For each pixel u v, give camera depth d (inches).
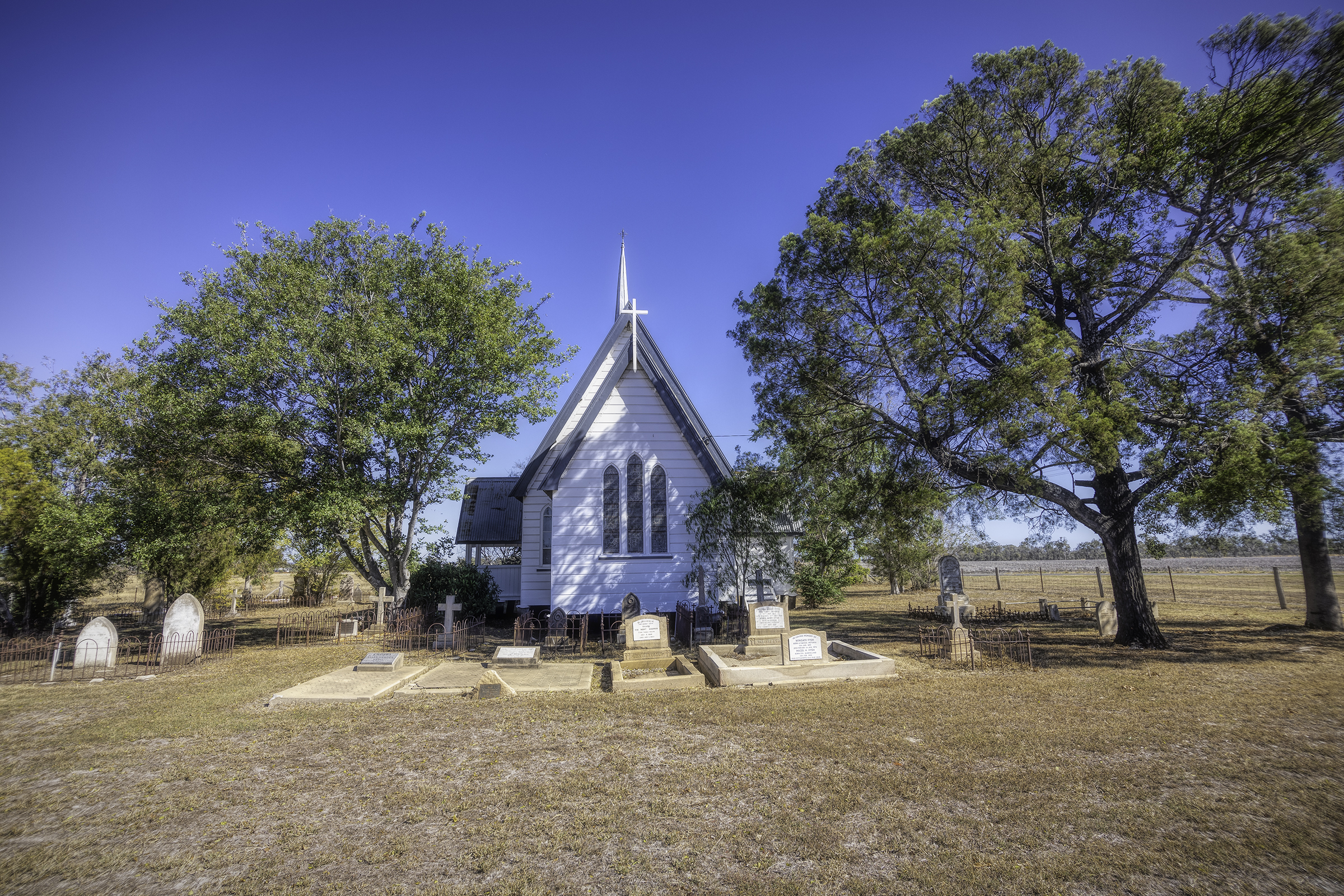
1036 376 569.3
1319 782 290.5
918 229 597.6
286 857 231.3
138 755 346.3
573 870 219.3
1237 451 526.9
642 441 883.4
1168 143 643.5
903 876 212.7
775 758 329.7
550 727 391.5
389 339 781.9
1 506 788.0
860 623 955.3
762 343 690.8
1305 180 631.8
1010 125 708.7
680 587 850.8
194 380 768.3
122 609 1291.8
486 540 1130.7
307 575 1460.4
